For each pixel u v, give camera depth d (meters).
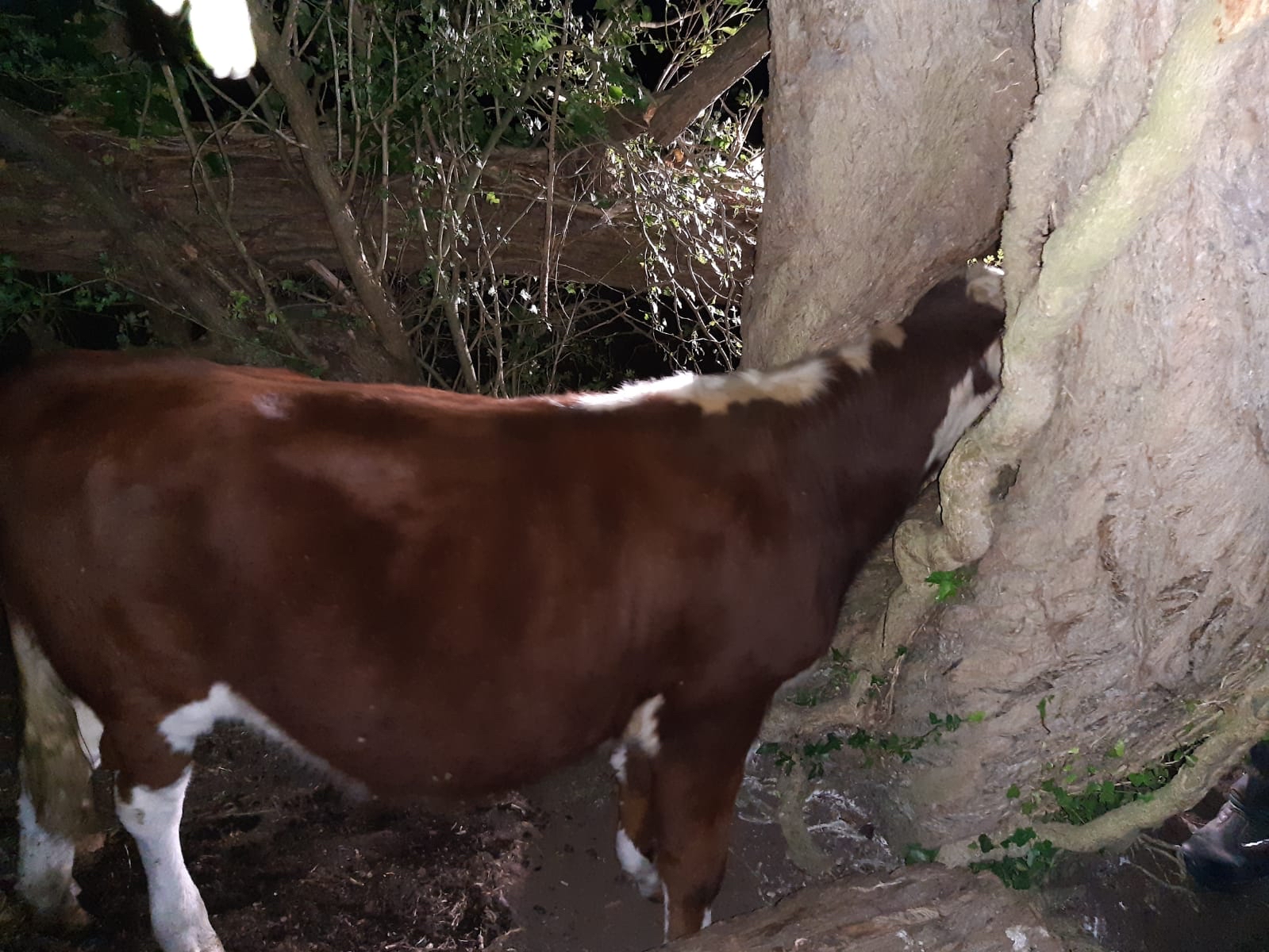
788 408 2.42
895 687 2.80
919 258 3.04
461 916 2.79
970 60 2.74
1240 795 3.11
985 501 2.40
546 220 4.49
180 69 4.10
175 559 2.09
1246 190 1.82
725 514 2.28
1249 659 2.33
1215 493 2.09
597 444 2.24
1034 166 2.04
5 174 4.00
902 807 2.86
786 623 2.38
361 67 3.95
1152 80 1.83
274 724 2.29
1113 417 2.11
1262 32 1.68
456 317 4.33
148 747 2.27
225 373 2.23
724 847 2.58
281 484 2.08
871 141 2.90
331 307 4.50
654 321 4.84
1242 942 2.84
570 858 3.03
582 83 4.86
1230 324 1.92
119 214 4.02
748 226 4.95
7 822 2.91
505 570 2.15
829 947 2.28
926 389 2.55
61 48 4.10
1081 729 2.53
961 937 2.35
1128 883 2.93
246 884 2.80
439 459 2.14
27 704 2.37
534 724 2.30
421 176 4.20
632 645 2.27
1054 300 1.99
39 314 4.55
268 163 4.37
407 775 2.37
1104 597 2.32
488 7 4.13
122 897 2.71
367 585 2.12
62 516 2.10
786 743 3.04
